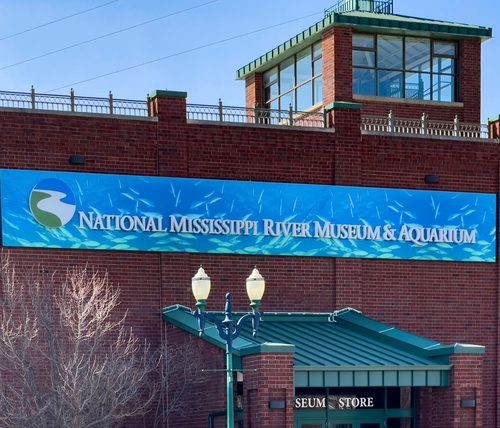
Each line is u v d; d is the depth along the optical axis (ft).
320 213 121.08
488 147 129.70
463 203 127.95
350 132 123.13
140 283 113.39
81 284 104.42
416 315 124.67
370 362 104.06
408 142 125.70
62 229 111.04
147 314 113.29
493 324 128.47
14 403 98.22
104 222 112.57
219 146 117.70
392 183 124.67
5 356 99.81
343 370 100.99
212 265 116.57
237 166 118.32
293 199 120.16
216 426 103.09
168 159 115.44
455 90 142.20
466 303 127.24
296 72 145.69
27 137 110.73
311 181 121.08
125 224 113.29
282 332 113.19
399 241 124.47
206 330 105.09
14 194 109.81
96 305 103.45
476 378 106.83
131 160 114.11
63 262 110.93
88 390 94.94
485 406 126.93
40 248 110.22
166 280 114.21
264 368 96.02
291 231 119.85
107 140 113.50
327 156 122.01
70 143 112.06
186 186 115.96
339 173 122.21
